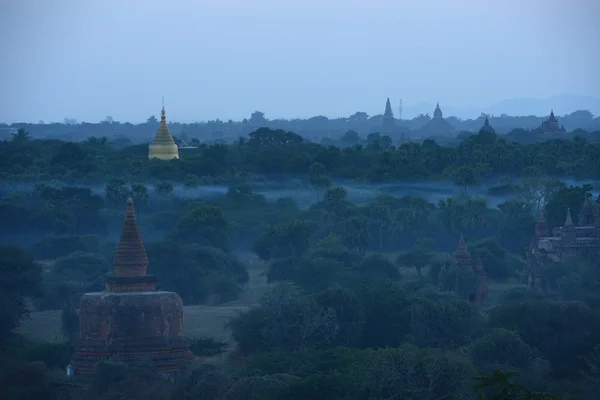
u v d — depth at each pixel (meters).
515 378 86.12
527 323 99.25
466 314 102.50
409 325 103.19
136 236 89.19
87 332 86.12
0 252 116.81
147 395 80.19
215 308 132.00
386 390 82.88
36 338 108.50
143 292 87.56
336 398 80.31
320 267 142.12
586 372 96.56
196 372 82.06
